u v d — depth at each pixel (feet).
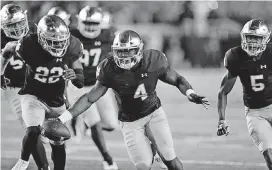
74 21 79.25
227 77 60.13
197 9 183.32
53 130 52.75
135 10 187.83
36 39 58.85
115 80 54.80
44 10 169.78
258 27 56.44
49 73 59.36
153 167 72.23
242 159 75.66
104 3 184.14
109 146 86.33
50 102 61.05
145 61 54.95
